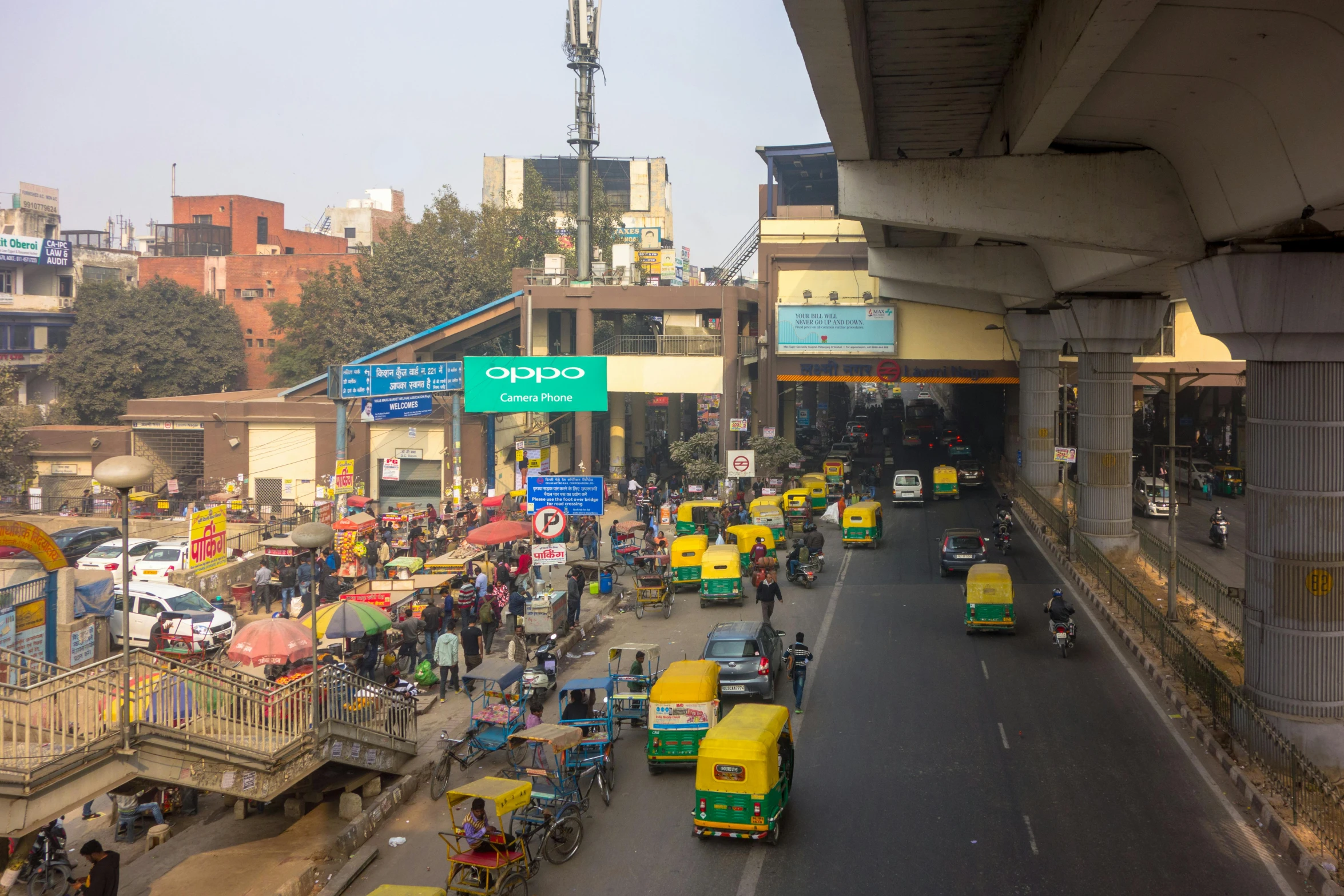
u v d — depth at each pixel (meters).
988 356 55.34
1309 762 15.52
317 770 16.59
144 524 43.31
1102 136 19.42
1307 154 14.59
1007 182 21.05
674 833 14.94
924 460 69.88
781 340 55.88
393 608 27.52
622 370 57.44
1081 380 37.91
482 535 32.66
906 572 35.97
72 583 20.12
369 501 46.25
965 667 23.69
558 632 26.31
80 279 80.56
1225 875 13.23
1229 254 18.34
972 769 17.22
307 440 53.47
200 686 13.98
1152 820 15.05
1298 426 18.25
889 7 15.94
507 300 57.19
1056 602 24.95
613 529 39.38
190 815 16.61
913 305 55.84
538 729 15.17
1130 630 26.38
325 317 74.44
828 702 21.20
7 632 18.66
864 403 130.50
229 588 32.81
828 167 72.88
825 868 13.59
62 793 11.95
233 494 44.62
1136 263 25.12
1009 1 15.66
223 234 98.75
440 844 14.87
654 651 20.77
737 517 44.59
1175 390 26.70
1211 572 35.41
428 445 53.16
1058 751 18.06
